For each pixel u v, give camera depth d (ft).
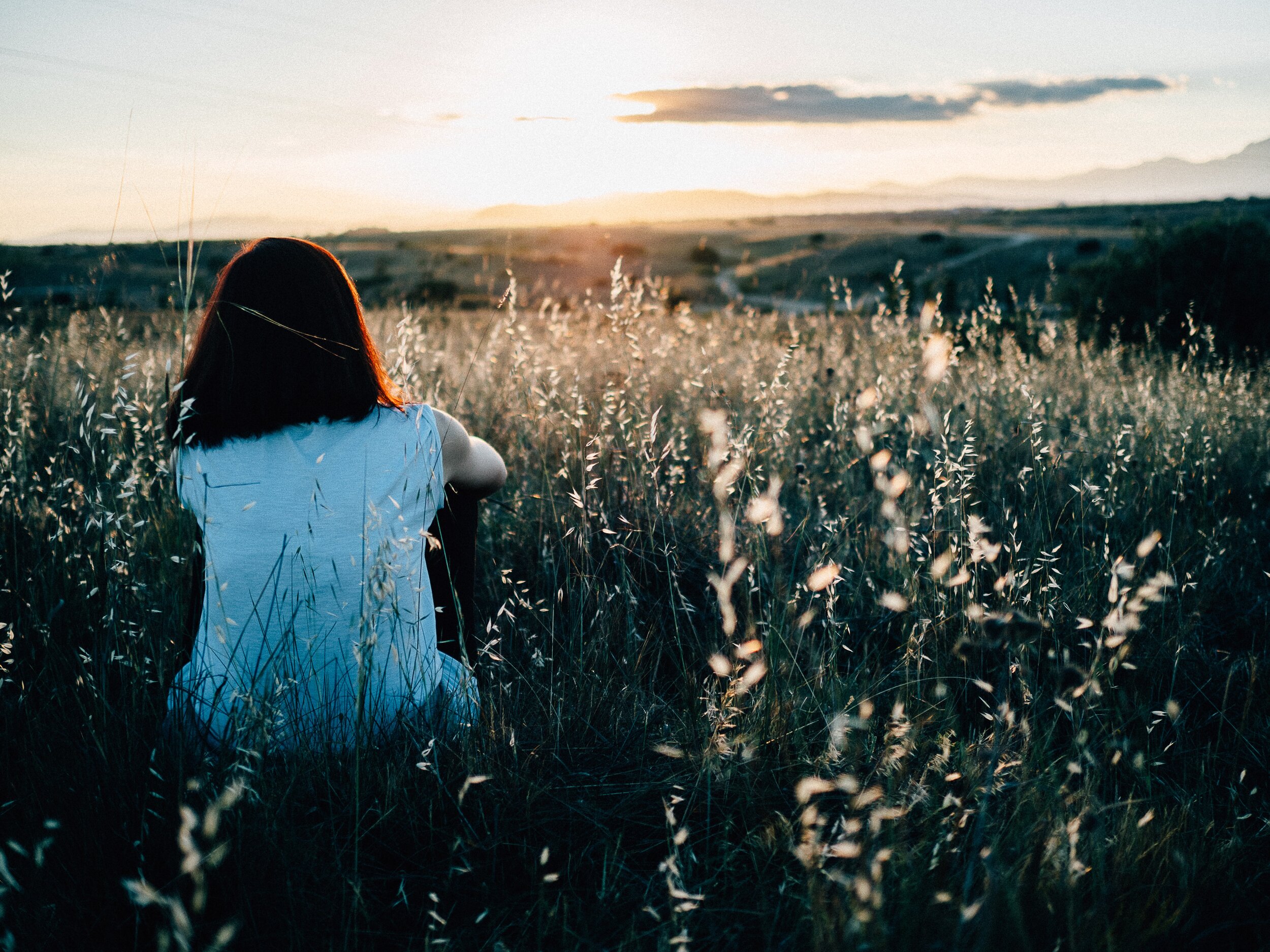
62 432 11.43
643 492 9.54
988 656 7.18
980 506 10.19
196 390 5.78
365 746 5.77
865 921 3.76
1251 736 6.73
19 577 7.79
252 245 5.96
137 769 5.38
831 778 5.86
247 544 5.75
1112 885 4.79
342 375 5.84
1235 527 10.09
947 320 16.83
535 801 5.74
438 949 4.42
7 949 4.21
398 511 5.95
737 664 7.02
